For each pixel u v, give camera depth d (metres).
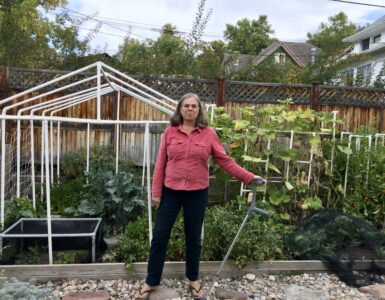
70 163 6.01
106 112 6.51
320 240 3.91
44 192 5.16
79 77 6.41
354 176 5.04
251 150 5.05
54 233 3.86
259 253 3.55
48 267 3.24
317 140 4.98
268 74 8.53
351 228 4.02
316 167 5.14
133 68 7.43
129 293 3.15
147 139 3.52
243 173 2.97
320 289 3.38
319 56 9.51
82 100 5.50
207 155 2.90
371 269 3.68
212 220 3.74
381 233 4.16
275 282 3.49
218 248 3.60
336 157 5.21
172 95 6.62
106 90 5.47
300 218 4.97
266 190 4.89
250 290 3.31
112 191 4.38
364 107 7.03
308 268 3.68
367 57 10.98
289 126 5.35
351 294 3.31
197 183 2.88
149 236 3.61
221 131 5.05
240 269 3.53
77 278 3.29
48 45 8.05
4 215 3.99
